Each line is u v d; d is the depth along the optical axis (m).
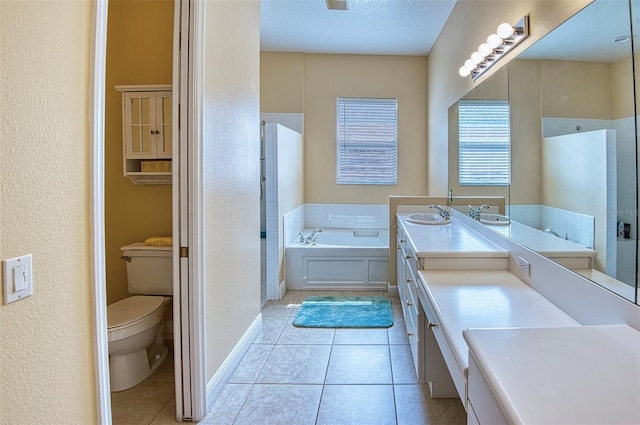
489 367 0.80
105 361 1.09
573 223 1.31
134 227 2.61
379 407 1.88
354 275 3.89
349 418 1.80
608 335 0.95
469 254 1.87
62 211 0.94
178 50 1.74
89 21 1.01
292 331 2.85
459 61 3.13
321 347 2.57
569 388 0.72
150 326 2.16
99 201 1.05
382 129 4.78
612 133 1.10
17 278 0.82
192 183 1.75
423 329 1.95
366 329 2.87
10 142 0.80
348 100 4.75
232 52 2.24
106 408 1.09
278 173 3.55
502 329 0.99
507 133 2.01
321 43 4.31
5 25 0.79
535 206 1.62
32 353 0.87
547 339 0.93
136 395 2.04
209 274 1.93
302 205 4.75
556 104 1.47
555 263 1.40
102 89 1.05
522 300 1.43
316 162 4.80
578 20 1.33
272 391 2.05
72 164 0.97
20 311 0.83
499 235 2.04
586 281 1.20
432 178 4.34
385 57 4.68
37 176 0.87
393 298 3.60
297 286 3.91
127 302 2.32
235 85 2.30
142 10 2.49
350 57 4.70
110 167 2.57
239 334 2.39
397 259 3.57
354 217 4.84
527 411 0.65
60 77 0.92
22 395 0.84
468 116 2.85
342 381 2.14
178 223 1.77
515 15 1.94
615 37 1.10
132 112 2.30
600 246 1.14
